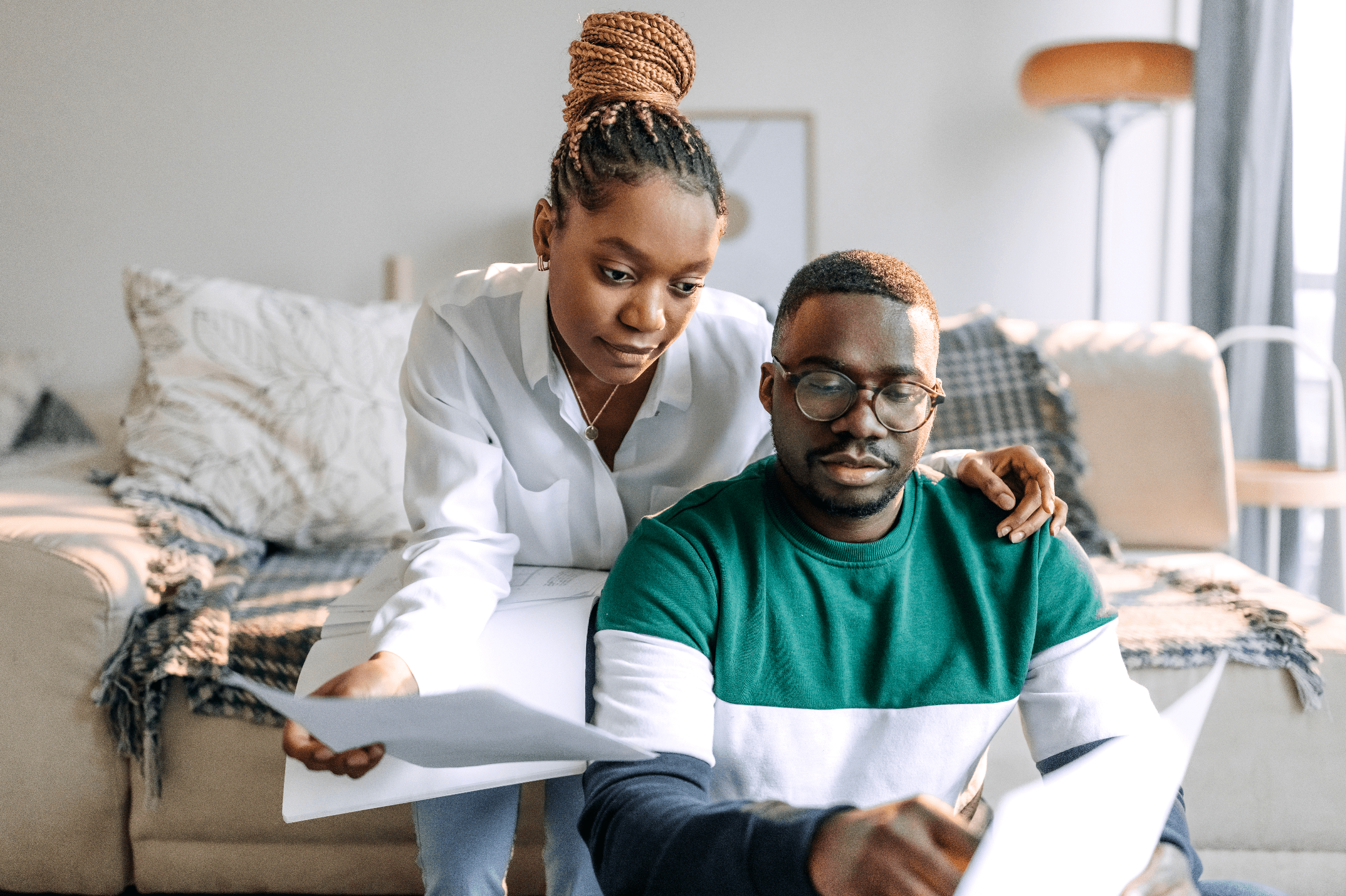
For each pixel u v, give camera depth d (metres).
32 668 1.38
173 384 1.83
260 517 1.78
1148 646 1.45
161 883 1.44
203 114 2.92
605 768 0.74
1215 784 1.46
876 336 0.75
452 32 2.97
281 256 2.99
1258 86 2.56
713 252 0.85
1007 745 1.40
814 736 0.83
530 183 3.02
